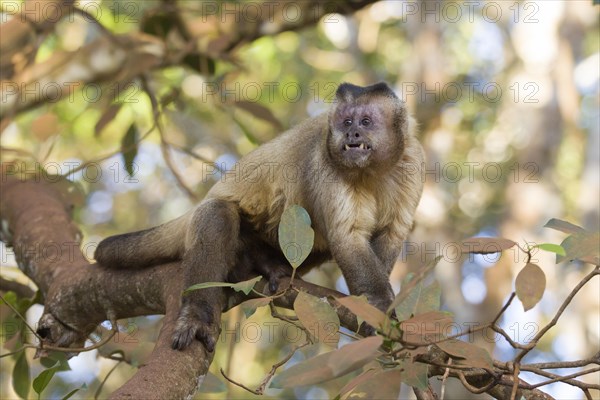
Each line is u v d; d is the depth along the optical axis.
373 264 10.56
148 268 10.75
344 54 30.75
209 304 9.67
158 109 15.73
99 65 14.92
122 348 10.61
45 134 13.48
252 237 11.53
